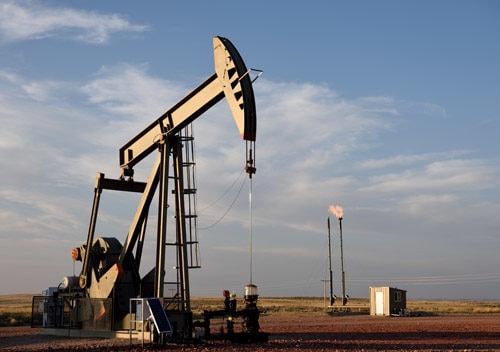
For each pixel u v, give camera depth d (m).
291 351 21.83
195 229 29.20
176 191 29.64
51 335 32.47
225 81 26.56
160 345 23.41
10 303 126.56
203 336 26.59
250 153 25.03
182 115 29.22
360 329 36.53
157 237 28.70
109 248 32.41
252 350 22.23
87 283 32.50
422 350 22.11
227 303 26.45
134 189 33.50
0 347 25.12
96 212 32.78
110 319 29.73
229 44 26.98
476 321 47.09
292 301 137.12
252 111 25.55
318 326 40.06
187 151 29.97
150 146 31.12
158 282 28.05
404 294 63.16
